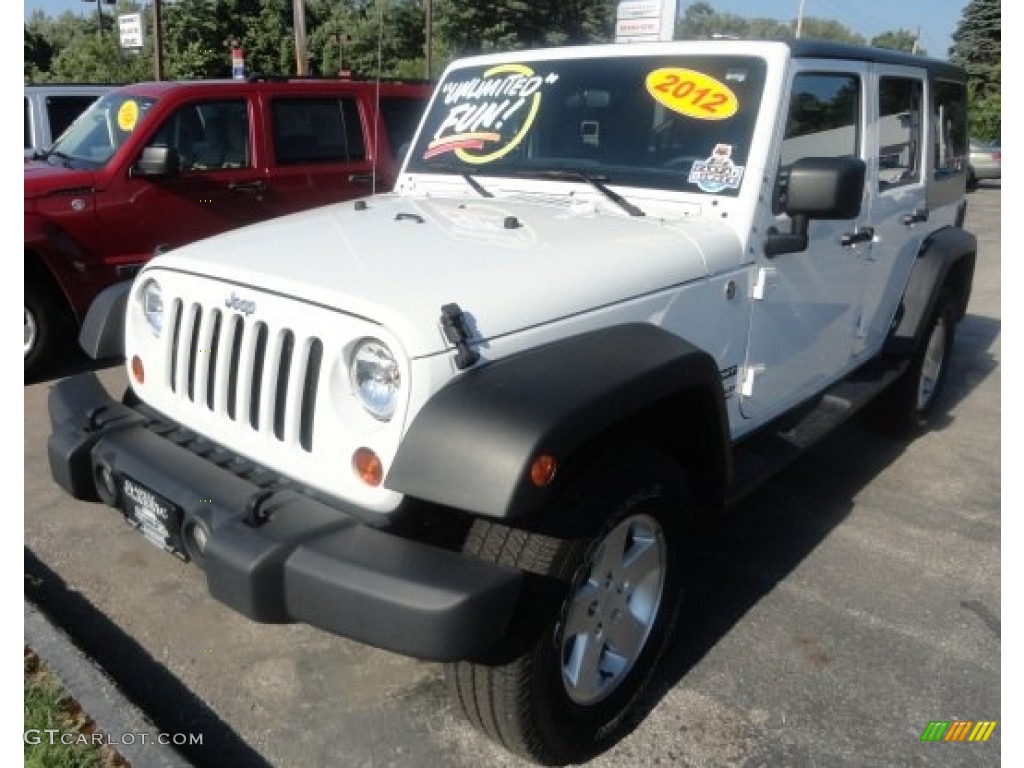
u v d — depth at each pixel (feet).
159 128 20.94
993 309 29.60
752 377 10.85
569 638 8.09
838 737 9.05
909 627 11.02
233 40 76.13
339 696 9.42
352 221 10.07
